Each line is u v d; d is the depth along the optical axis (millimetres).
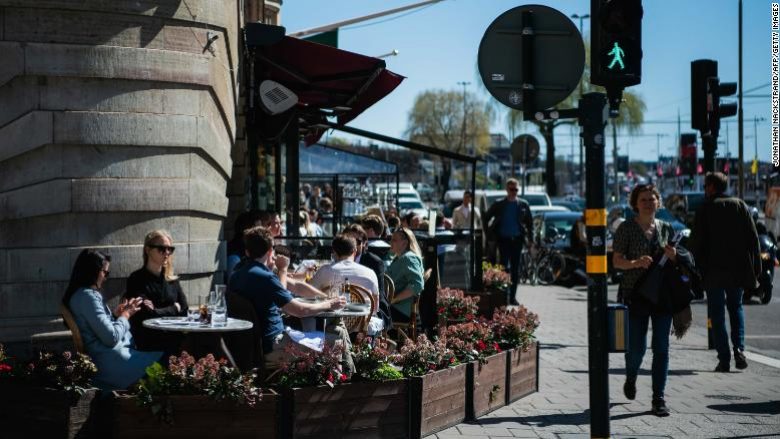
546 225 32438
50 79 9203
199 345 8336
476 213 25562
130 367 8219
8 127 9172
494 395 10242
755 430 9492
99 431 7668
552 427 9445
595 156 8023
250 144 16812
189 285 10047
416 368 8930
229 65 11352
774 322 19297
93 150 9359
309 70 14281
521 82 8492
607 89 8070
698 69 15305
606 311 8008
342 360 8375
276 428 7840
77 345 8203
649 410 10422
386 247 14430
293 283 10422
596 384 8023
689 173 54156
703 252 12953
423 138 100125
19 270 9234
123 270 9477
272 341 8758
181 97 9766
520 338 10977
